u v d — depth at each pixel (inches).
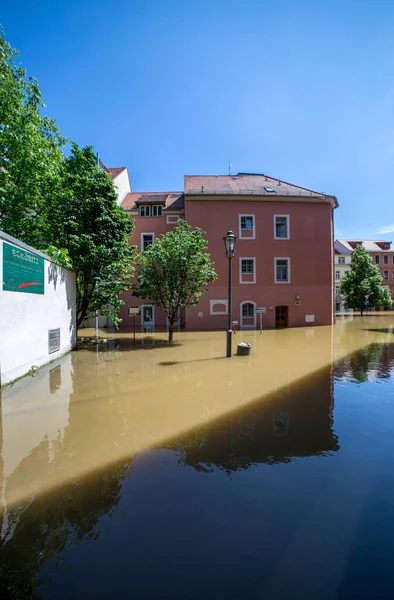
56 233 505.7
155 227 927.0
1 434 173.0
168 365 357.7
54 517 105.2
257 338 636.1
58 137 546.3
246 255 883.4
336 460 143.2
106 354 438.0
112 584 79.4
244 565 84.5
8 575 82.9
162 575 81.7
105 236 537.6
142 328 863.7
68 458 146.2
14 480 128.2
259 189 940.0
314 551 89.4
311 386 269.1
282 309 908.6
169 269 535.8
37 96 488.7
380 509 107.9
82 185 537.0
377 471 133.4
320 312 912.3
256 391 254.7
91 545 92.4
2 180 473.1
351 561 86.0
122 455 149.1
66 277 438.3
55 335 389.1
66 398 236.2
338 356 416.5
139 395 243.9
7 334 267.1
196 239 560.1
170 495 116.6
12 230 480.7
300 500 113.1
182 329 839.1
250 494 116.9
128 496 116.3
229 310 412.2
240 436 169.6
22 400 231.6
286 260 901.8
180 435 171.5
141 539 94.3
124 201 1043.9
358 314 1605.6
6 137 458.0
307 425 184.7
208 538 94.3
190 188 932.0
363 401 229.0
